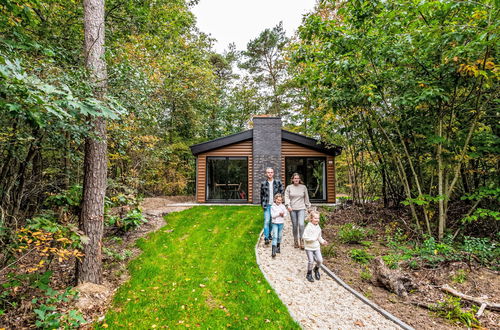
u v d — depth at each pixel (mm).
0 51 2393
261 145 10602
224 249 5066
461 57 4023
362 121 6547
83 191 3791
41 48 3307
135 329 2742
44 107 2174
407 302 3184
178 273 4078
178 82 10484
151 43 7773
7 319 2834
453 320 2777
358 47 5094
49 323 2615
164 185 13680
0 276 3611
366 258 4465
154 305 3193
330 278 3916
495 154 4848
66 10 5746
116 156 7254
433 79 4730
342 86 6059
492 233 4801
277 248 4941
